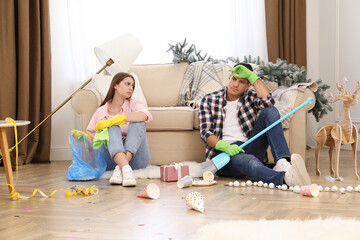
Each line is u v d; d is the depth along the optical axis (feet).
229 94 11.42
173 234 6.12
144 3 16.15
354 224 6.28
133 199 8.50
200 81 14.17
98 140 10.16
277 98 12.34
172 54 16.28
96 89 13.00
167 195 8.86
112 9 15.83
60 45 15.49
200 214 7.23
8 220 7.04
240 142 10.96
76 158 10.81
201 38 16.39
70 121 15.62
